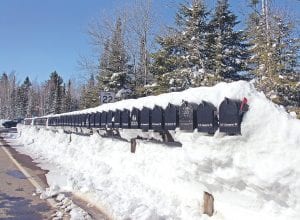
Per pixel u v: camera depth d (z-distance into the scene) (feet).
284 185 14.24
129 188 27.63
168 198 23.20
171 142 23.73
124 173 30.66
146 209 22.24
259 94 16.57
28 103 404.57
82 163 41.27
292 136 14.34
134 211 22.48
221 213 18.51
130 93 115.44
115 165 32.94
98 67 130.93
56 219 23.45
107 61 124.06
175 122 21.47
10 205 27.09
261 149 15.12
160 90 94.73
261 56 73.36
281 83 69.26
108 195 27.35
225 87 18.01
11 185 34.40
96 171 35.14
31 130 96.48
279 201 14.90
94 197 27.86
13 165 48.14
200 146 18.33
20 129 124.47
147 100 28.14
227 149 16.60
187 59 97.25
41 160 53.01
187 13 100.68
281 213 15.05
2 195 30.35
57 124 63.52
